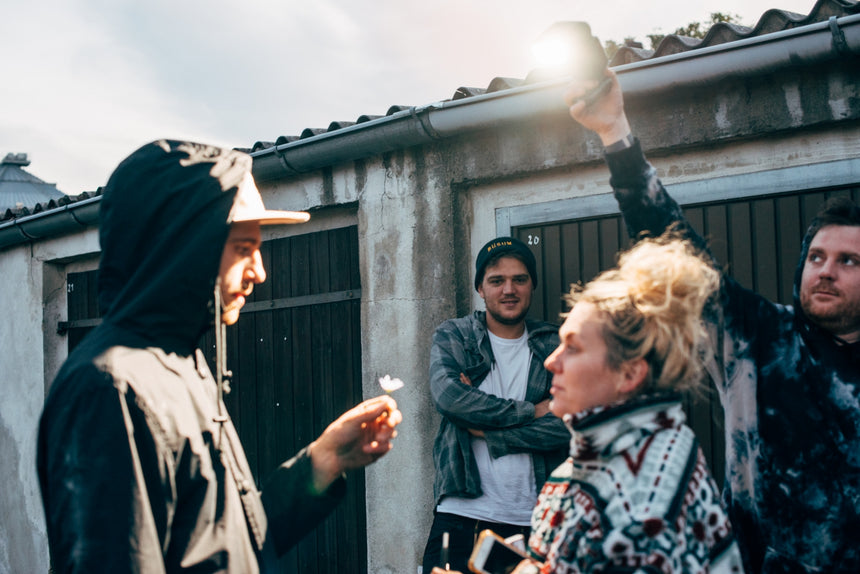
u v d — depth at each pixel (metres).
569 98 1.84
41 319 6.56
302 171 4.46
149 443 1.48
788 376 1.81
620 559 1.21
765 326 1.87
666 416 1.33
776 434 1.79
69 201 5.88
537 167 3.60
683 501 1.25
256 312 5.07
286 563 1.96
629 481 1.27
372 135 3.96
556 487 1.51
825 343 1.79
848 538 1.69
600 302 1.40
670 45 3.21
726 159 3.16
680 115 3.19
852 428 1.72
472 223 3.94
